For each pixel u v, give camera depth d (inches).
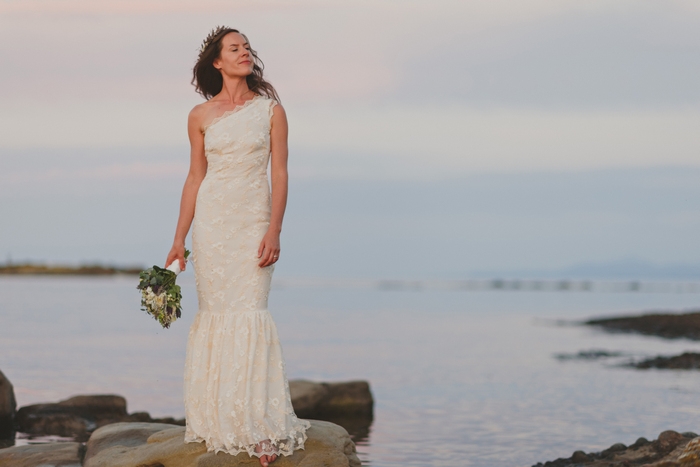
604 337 1082.1
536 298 2736.2
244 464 222.8
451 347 930.7
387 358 804.0
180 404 496.4
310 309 1791.3
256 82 244.2
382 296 2741.1
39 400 500.1
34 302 1672.0
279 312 1651.1
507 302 2365.9
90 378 604.4
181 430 254.8
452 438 396.5
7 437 375.2
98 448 265.3
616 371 695.7
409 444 380.8
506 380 637.9
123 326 1122.7
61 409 414.0
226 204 227.6
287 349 885.8
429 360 790.5
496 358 812.6
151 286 228.1
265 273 229.5
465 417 463.2
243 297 227.5
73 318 1251.8
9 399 404.2
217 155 229.9
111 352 790.5
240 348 224.7
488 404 514.3
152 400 510.0
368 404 484.1
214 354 227.3
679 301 2507.4
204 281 230.1
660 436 308.2
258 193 230.5
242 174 228.8
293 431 227.8
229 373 224.5
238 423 223.3
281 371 229.3
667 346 941.8
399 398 544.7
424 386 605.9
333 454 228.2
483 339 1048.2
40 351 782.5
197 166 238.7
